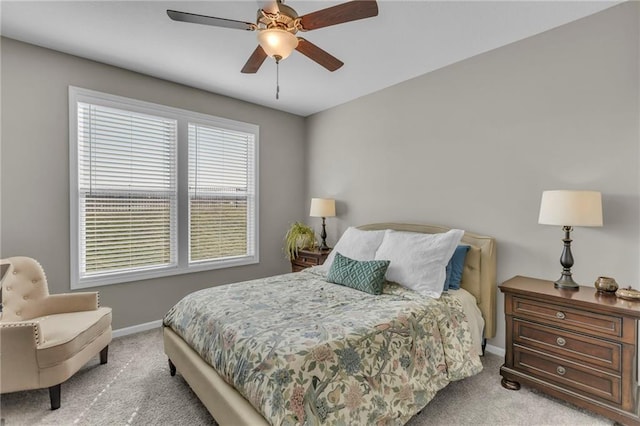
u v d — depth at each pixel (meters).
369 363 1.60
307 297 2.25
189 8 2.12
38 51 2.63
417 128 3.23
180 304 2.32
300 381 1.36
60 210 2.76
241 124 3.96
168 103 3.35
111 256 3.07
